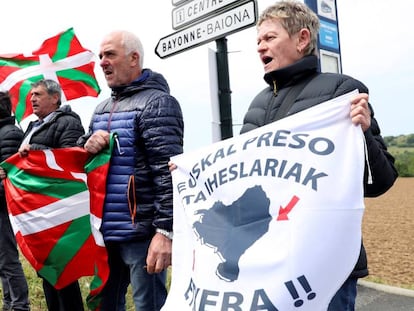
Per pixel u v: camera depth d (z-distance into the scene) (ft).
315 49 6.50
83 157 9.35
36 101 11.94
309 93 6.12
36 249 9.48
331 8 16.01
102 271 8.50
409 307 13.70
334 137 5.42
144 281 8.09
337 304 5.70
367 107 5.37
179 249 6.33
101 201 8.35
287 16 6.28
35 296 15.48
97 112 9.02
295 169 5.40
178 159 6.63
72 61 16.29
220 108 11.57
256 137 5.86
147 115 7.95
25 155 9.78
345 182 5.21
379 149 5.57
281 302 4.95
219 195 5.87
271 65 6.44
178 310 5.84
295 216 5.18
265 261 5.12
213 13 11.23
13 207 9.81
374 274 20.84
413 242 30.19
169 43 12.76
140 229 8.04
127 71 8.36
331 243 5.05
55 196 9.41
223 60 11.48
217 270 5.44
